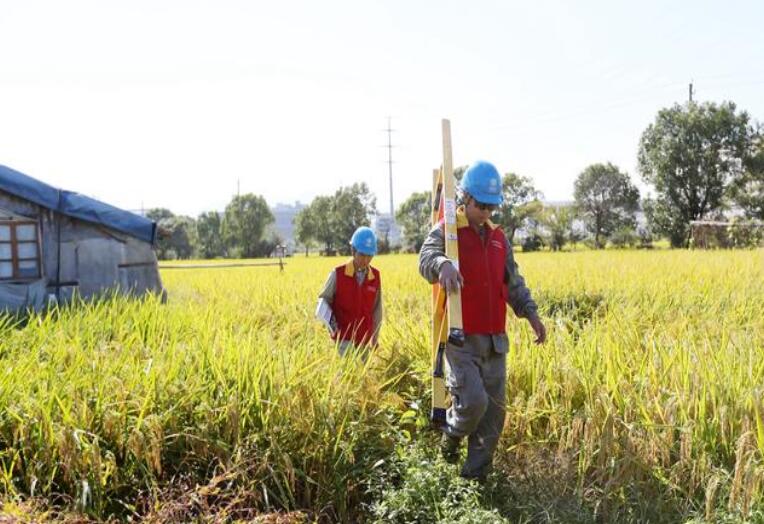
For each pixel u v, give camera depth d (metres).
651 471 5.00
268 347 6.23
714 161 65.31
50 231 15.62
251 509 4.68
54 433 4.72
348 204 78.62
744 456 4.66
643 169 69.62
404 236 77.56
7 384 5.14
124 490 4.82
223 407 5.17
